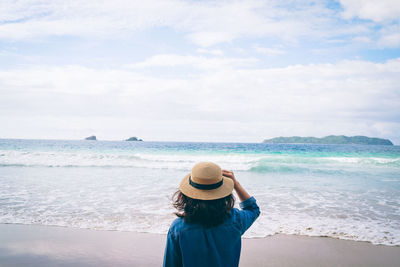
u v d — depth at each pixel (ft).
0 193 29.25
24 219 20.27
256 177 43.68
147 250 15.08
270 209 23.82
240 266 13.50
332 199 27.81
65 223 19.40
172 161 63.41
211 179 4.50
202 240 4.48
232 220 4.71
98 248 15.28
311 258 14.42
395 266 13.65
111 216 20.98
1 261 13.73
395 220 20.76
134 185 34.12
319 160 65.36
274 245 16.03
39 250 15.02
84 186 33.42
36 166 54.44
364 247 15.84
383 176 45.03
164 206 23.90
